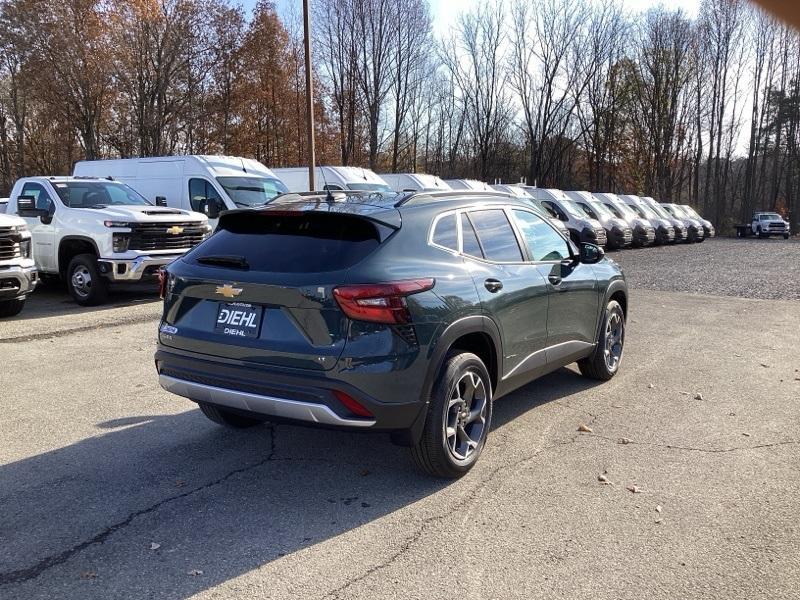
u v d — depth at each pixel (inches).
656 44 2057.1
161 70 1316.4
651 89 2073.1
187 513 142.4
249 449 180.4
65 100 1232.2
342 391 135.9
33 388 236.4
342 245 147.4
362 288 137.2
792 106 2297.0
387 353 138.9
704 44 2171.5
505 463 171.5
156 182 564.1
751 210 2362.2
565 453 178.2
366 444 185.0
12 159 1577.3
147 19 1259.2
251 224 163.8
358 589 114.3
